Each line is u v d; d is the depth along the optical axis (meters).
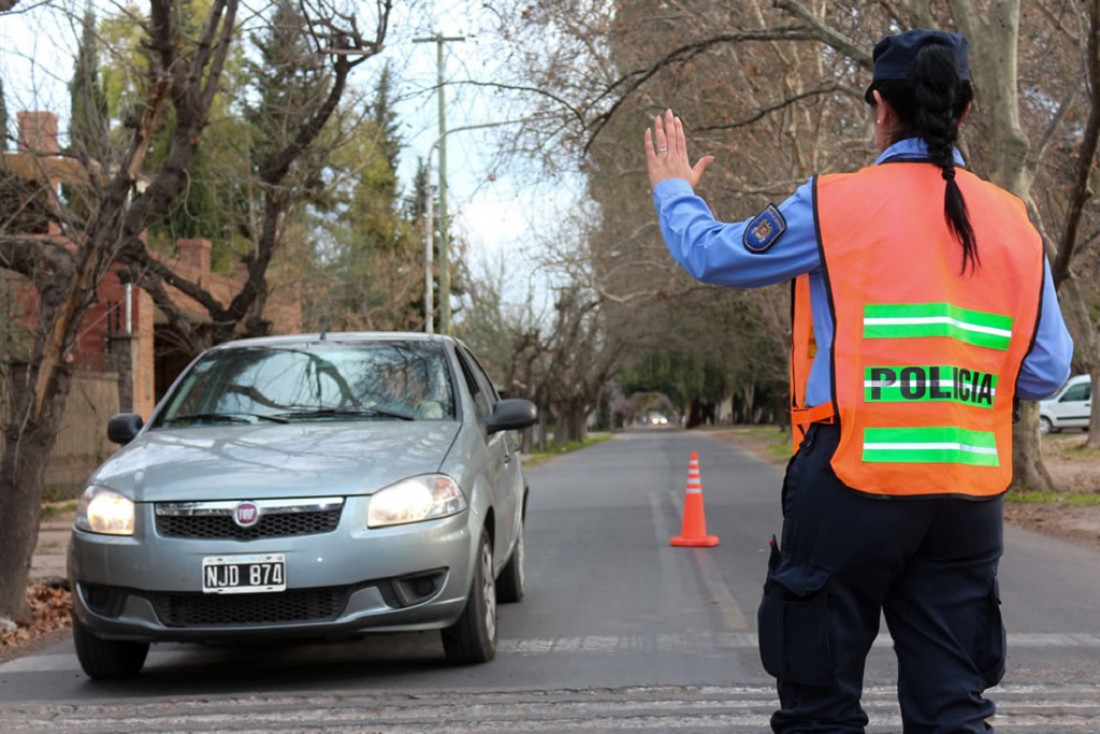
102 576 7.23
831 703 3.08
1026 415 20.69
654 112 24.72
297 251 38.12
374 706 6.62
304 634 7.17
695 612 9.97
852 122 28.56
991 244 3.05
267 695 6.98
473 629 7.73
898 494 2.94
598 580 12.07
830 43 18.11
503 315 59.34
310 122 17.16
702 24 22.62
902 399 2.95
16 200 12.39
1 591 10.51
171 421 8.62
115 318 29.72
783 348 46.50
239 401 8.70
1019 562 12.66
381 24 15.46
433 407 8.65
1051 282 3.17
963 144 19.00
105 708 6.79
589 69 22.66
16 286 15.95
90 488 7.59
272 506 7.12
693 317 65.38
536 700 6.73
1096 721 5.98
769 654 3.13
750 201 28.97
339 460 7.48
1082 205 17.45
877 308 2.99
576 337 65.56
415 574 7.20
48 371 10.64
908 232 3.02
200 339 18.47
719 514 19.81
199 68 11.71
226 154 20.33
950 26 22.19
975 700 3.04
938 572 3.08
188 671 8.20
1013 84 18.86
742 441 66.94
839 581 3.03
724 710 6.41
